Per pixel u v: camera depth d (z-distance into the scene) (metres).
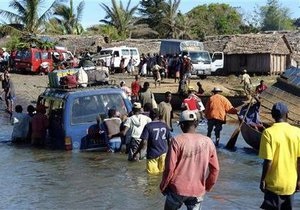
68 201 9.74
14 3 47.06
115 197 9.92
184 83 28.98
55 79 16.22
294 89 19.16
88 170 12.20
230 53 45.66
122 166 12.53
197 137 6.61
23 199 9.91
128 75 40.16
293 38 47.91
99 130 14.40
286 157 6.63
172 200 6.60
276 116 6.78
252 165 13.20
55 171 12.17
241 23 87.62
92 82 15.91
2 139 17.17
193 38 72.31
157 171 11.41
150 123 11.32
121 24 68.31
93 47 49.91
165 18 73.12
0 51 44.06
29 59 39.38
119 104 14.70
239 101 25.00
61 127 14.54
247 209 9.11
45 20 48.31
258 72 44.88
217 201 9.63
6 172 12.16
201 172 6.59
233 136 15.71
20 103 27.02
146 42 51.62
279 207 6.70
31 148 15.20
